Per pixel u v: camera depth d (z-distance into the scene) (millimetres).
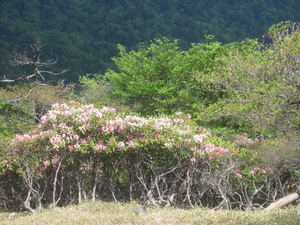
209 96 26766
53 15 101750
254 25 112875
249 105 18422
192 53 28906
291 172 18016
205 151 14883
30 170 14914
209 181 14773
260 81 19109
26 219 10922
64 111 15289
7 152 15453
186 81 28547
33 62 24859
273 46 19062
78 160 14844
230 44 28891
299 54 17375
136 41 100375
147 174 15805
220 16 114438
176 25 108500
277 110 17078
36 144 14938
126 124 15203
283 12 117375
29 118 24109
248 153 17609
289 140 17062
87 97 29188
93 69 85938
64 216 11000
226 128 21938
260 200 18703
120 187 16469
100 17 105875
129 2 111000
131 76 30547
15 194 16453
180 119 16141
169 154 15484
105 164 15500
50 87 24125
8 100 23500
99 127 15094
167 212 10703
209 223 9375
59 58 85188
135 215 10750
